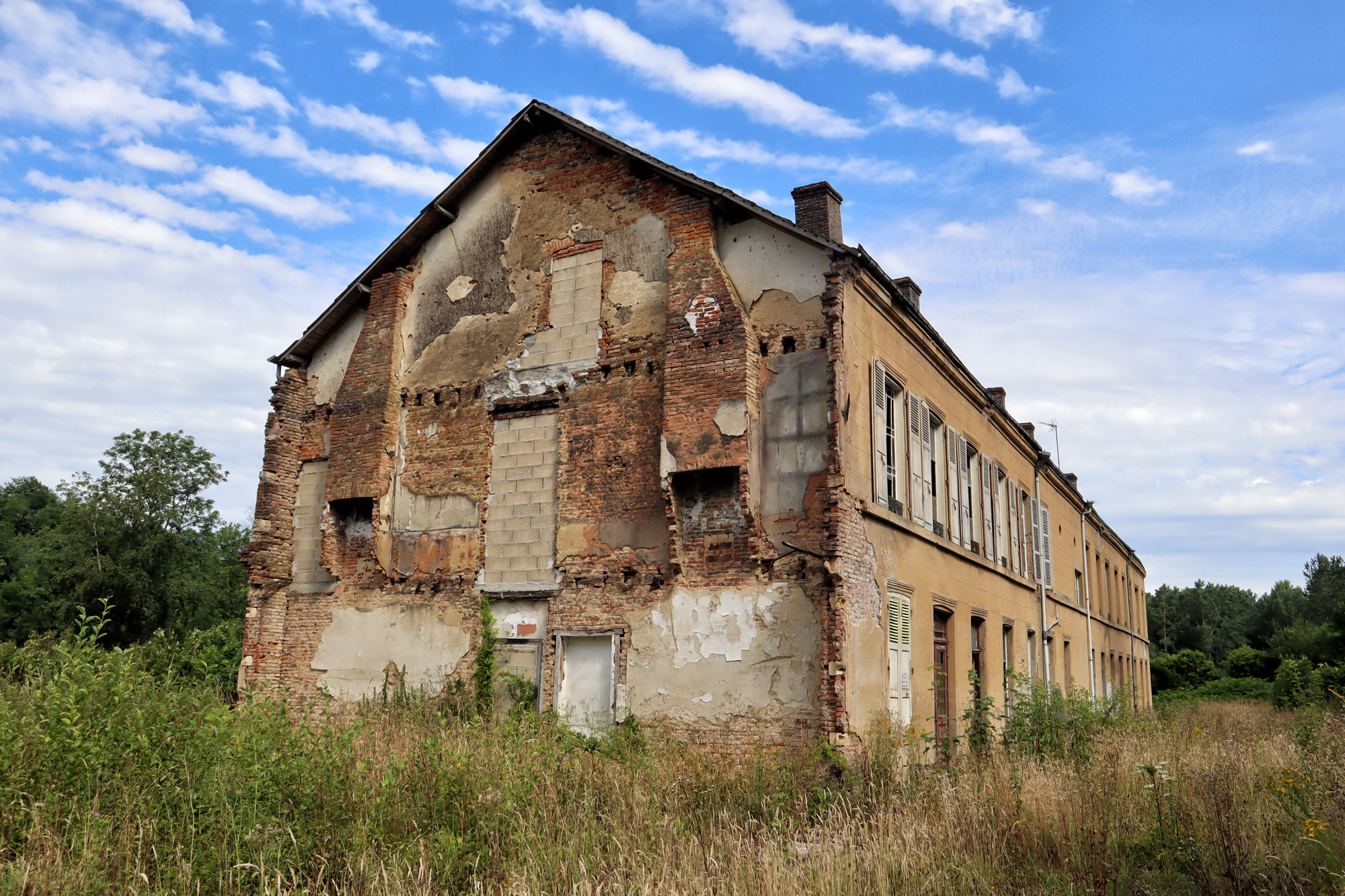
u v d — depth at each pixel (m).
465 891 6.80
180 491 45.31
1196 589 93.38
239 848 6.61
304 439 17.58
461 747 9.09
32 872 6.00
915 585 14.69
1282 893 6.83
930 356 16.77
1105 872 7.38
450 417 15.95
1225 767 9.97
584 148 15.65
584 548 14.09
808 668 11.90
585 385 14.69
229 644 22.22
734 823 8.41
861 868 7.14
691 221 13.91
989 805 8.72
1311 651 45.34
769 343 13.22
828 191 15.08
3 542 50.19
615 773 9.65
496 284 16.06
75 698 7.74
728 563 12.79
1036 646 23.19
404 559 15.77
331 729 8.68
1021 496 23.30
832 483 12.06
